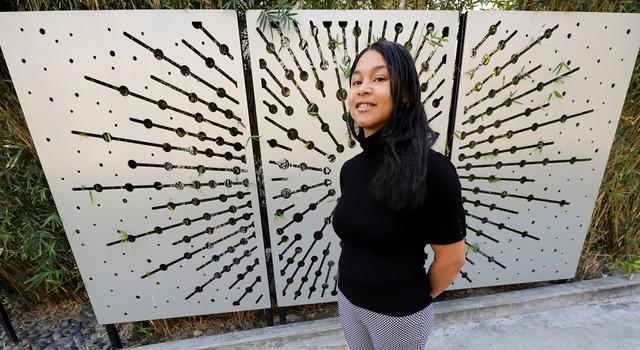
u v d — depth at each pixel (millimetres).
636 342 1522
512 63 1295
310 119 1271
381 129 715
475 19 1225
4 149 1275
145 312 1469
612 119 1433
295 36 1161
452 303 1707
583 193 1560
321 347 1561
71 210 1248
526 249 1637
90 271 1354
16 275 1627
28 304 1760
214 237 1392
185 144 1233
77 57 1080
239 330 1621
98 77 1110
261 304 1541
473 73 1289
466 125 1365
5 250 1421
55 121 1131
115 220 1295
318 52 1190
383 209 700
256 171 1447
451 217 688
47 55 1062
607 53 1326
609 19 1279
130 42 1093
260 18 1115
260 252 1444
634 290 1820
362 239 746
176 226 1349
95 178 1223
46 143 1148
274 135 1275
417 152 646
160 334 1615
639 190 1848
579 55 1314
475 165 1436
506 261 1648
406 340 803
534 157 1455
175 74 1146
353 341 953
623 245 1974
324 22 1159
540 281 1827
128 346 1569
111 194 1257
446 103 1306
